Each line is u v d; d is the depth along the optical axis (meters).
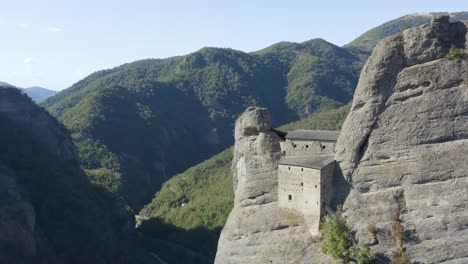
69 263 94.31
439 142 42.78
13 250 84.19
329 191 46.22
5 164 105.44
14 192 92.62
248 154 50.91
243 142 51.53
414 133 43.41
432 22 44.00
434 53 43.62
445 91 42.78
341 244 43.94
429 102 43.09
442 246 41.22
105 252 100.12
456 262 40.53
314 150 48.22
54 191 108.69
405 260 41.91
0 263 80.94
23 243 86.06
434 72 43.12
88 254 96.81
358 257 43.12
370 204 44.44
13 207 89.62
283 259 47.06
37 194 104.56
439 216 41.84
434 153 42.69
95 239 101.25
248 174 50.66
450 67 42.84
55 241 95.94
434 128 42.91
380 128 44.50
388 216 43.56
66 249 95.56
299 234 46.94
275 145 49.84
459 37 44.34
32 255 86.94
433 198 42.31
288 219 47.78
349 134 45.72
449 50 43.66
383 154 44.44
